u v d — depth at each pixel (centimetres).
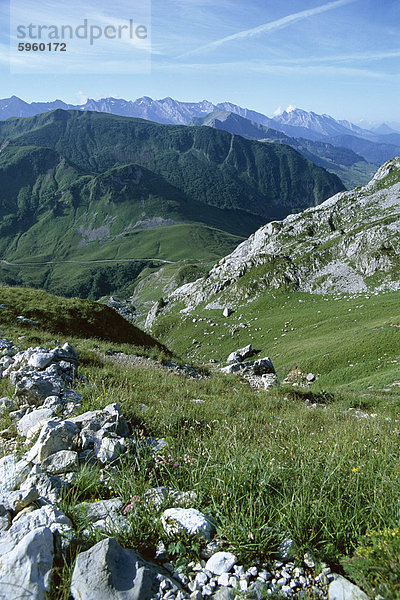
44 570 382
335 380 5694
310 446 750
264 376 2848
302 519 467
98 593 363
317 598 375
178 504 520
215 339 11200
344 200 16962
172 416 962
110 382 1288
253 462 612
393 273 11694
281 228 17762
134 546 441
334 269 13300
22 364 1384
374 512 490
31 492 521
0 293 3056
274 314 12044
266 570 414
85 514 490
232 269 17000
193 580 402
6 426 912
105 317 3231
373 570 387
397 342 6003
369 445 818
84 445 679
